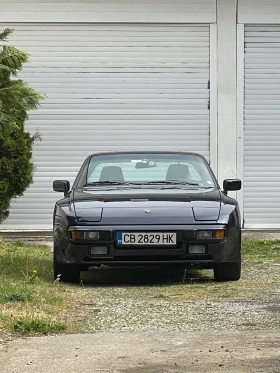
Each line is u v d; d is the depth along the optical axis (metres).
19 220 25.05
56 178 25.06
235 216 13.71
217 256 13.45
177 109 25.19
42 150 25.06
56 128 25.06
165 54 25.19
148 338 9.20
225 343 8.82
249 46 25.28
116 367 7.87
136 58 25.19
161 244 13.34
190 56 25.20
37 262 16.16
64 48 25.09
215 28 25.19
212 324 10.16
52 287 13.16
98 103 25.12
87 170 15.26
